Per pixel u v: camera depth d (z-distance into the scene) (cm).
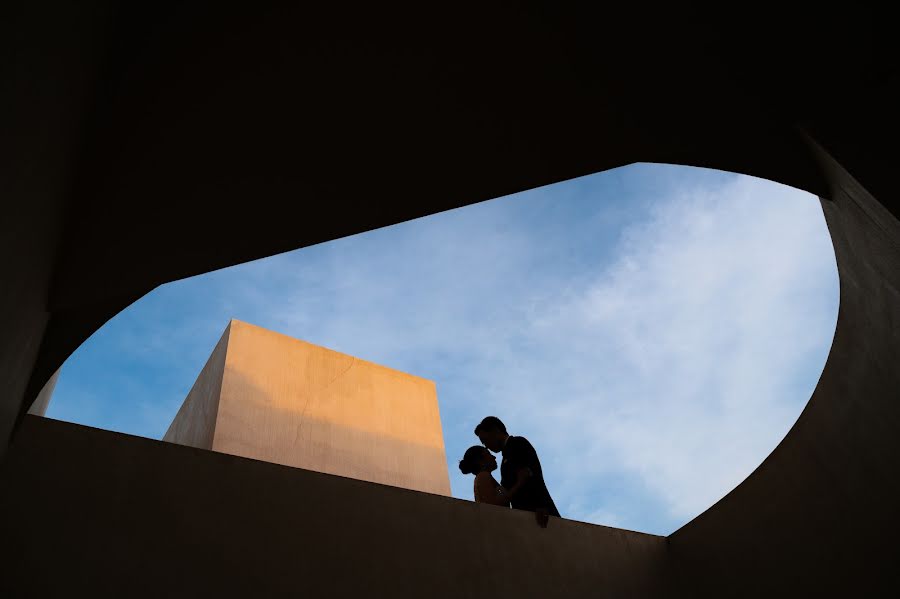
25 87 85
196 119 184
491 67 204
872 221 216
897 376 256
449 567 290
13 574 197
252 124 193
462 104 210
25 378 192
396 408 614
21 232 111
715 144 239
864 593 291
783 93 210
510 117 218
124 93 167
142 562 221
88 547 214
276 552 248
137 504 232
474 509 320
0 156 82
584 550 346
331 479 284
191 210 204
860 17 186
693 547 381
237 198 208
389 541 280
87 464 231
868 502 290
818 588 313
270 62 182
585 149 232
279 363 569
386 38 188
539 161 232
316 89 193
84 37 113
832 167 214
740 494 368
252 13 169
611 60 209
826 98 203
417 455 592
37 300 163
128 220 195
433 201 233
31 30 80
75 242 188
